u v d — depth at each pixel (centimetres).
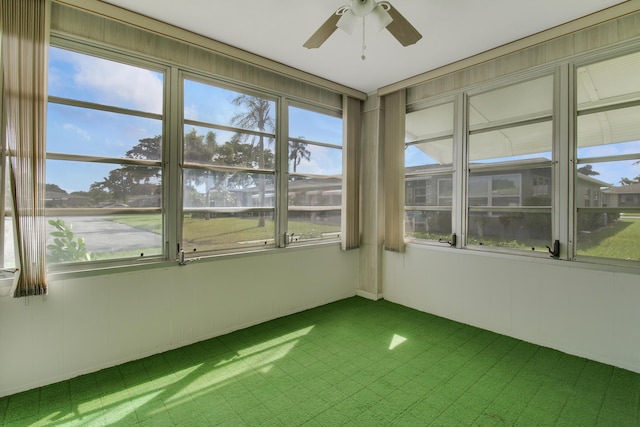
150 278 280
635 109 258
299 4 247
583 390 231
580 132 283
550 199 299
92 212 256
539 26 278
